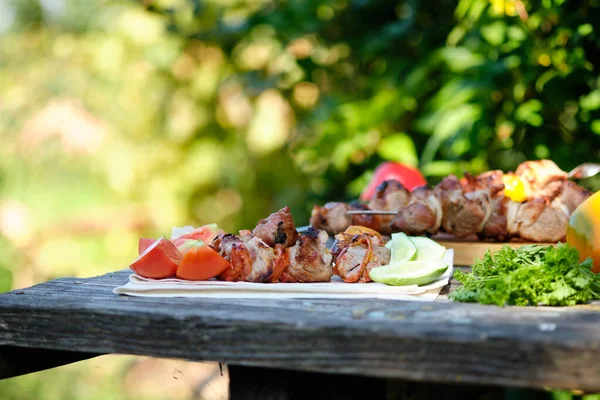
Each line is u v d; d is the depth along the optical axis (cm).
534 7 367
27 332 171
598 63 367
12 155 643
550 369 136
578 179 363
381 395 174
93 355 192
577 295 171
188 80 694
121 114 682
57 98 670
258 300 177
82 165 649
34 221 623
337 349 148
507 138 379
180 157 698
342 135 452
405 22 457
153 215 672
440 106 396
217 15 583
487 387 216
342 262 194
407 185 331
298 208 584
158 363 502
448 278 197
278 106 651
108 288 194
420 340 142
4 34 736
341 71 516
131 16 696
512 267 188
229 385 167
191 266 190
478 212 252
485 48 396
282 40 525
